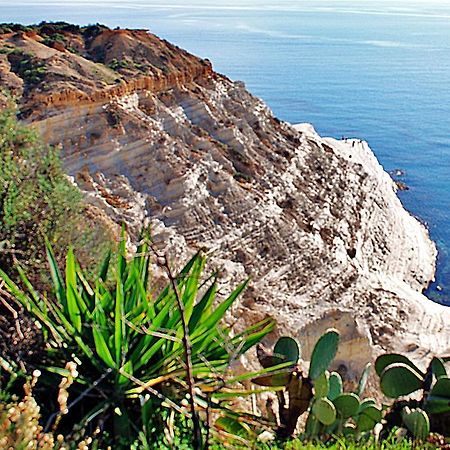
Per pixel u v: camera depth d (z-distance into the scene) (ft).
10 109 34.83
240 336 24.75
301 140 108.17
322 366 26.84
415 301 76.84
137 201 70.28
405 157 189.16
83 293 24.45
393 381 29.53
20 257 27.73
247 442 22.75
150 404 21.52
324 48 557.33
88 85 77.00
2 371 21.50
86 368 22.84
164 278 44.19
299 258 75.36
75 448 19.07
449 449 25.14
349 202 100.78
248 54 482.28
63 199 30.76
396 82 368.07
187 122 89.20
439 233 122.11
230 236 73.15
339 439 24.95
